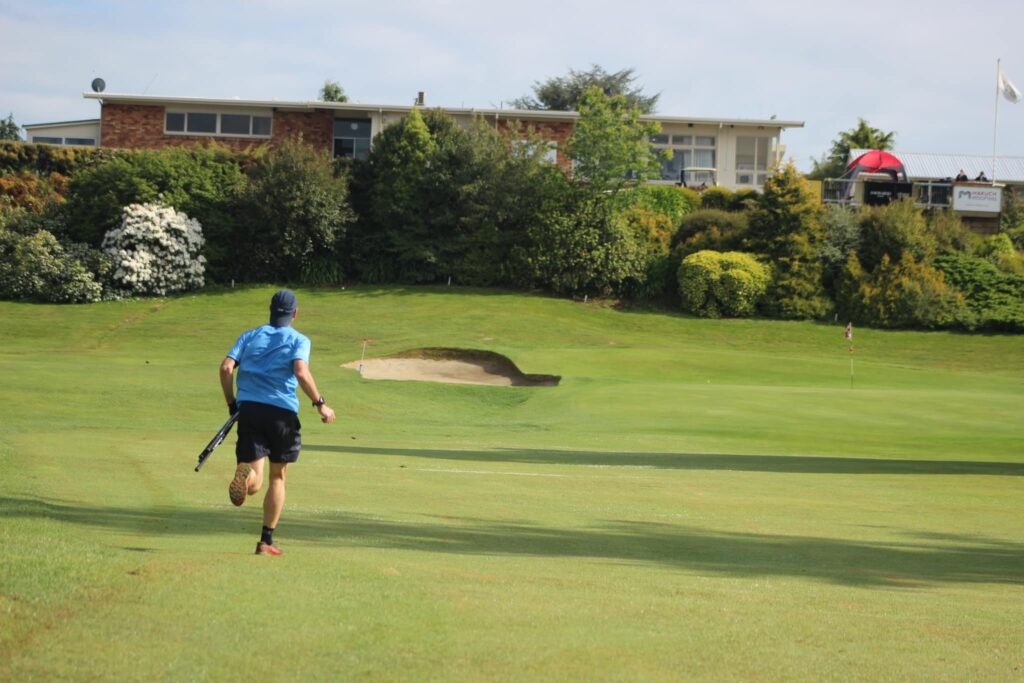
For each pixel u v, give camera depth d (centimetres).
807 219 4866
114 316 4316
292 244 4834
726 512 1070
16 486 945
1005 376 3900
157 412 2288
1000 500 1222
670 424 2286
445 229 5075
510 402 2869
